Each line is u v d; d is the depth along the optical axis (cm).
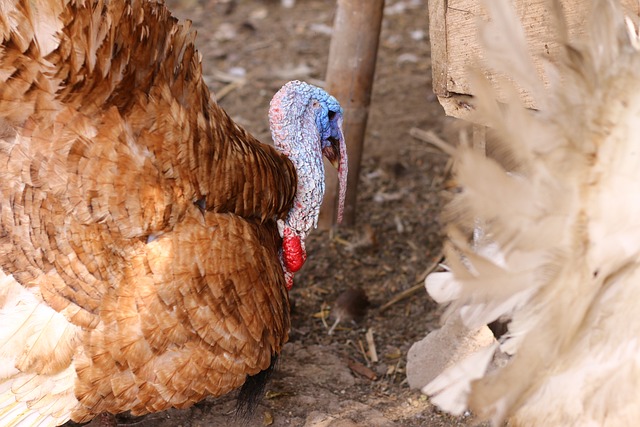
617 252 239
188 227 289
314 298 462
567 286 246
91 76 274
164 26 303
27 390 277
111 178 276
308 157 359
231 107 663
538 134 249
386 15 848
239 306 298
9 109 271
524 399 252
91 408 284
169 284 280
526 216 247
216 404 364
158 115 288
